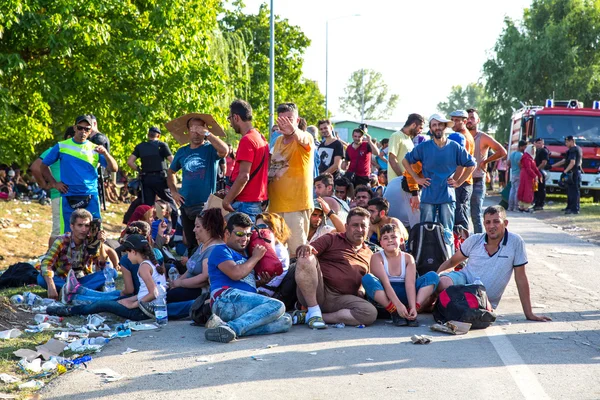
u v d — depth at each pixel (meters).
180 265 8.96
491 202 26.47
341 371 5.42
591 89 44.53
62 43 15.72
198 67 19.39
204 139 9.22
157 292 7.21
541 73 44.88
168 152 13.02
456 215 10.25
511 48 45.84
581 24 44.94
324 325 6.89
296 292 7.30
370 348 6.09
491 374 5.34
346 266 7.29
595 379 5.23
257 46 44.41
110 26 17.30
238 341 6.41
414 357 5.80
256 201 8.05
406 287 7.11
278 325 6.69
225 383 5.15
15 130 18.33
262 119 43.12
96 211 10.03
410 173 9.14
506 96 46.81
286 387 5.05
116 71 17.78
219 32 27.58
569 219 18.92
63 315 7.53
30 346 6.23
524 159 21.91
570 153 20.78
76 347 6.19
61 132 20.95
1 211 16.72
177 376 5.33
